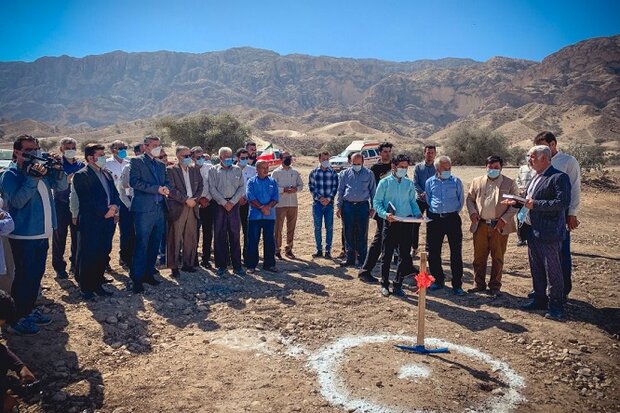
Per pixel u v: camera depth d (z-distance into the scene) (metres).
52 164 6.54
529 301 6.95
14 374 4.40
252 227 8.23
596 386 4.64
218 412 3.95
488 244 7.25
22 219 5.29
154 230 7.08
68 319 5.67
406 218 6.66
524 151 46.91
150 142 6.84
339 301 6.80
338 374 4.66
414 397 4.24
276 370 4.71
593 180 24.77
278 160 24.94
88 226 6.27
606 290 7.61
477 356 5.16
